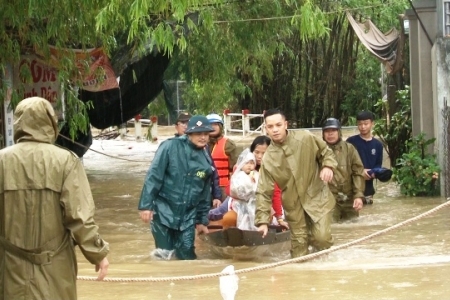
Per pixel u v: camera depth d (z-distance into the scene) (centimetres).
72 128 1605
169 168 1189
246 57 2286
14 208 664
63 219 670
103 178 2333
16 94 1480
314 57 3628
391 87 2353
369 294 895
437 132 1756
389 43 2492
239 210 1241
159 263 1142
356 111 3656
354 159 1459
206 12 1451
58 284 671
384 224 1430
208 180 1216
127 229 1467
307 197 1124
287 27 2058
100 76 1714
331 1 2545
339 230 1378
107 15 1304
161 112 2655
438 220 1445
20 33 1450
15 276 665
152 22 1586
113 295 921
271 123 1113
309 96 3684
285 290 925
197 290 938
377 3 3034
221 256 1188
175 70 2361
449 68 1716
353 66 3606
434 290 908
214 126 1442
